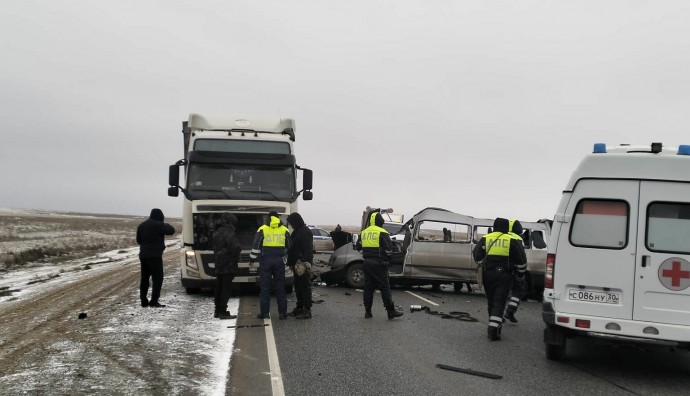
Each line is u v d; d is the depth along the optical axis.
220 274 10.38
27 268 21.45
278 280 10.54
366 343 8.41
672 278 6.80
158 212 11.59
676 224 6.87
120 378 6.15
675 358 8.31
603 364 7.68
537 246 15.48
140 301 12.37
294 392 5.80
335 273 16.33
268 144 13.59
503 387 6.26
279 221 10.62
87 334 8.55
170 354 7.30
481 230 15.65
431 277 15.76
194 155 13.14
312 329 9.48
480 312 12.38
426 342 8.68
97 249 35.78
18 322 9.78
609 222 7.08
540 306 14.33
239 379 6.23
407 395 5.80
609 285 7.00
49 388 5.77
